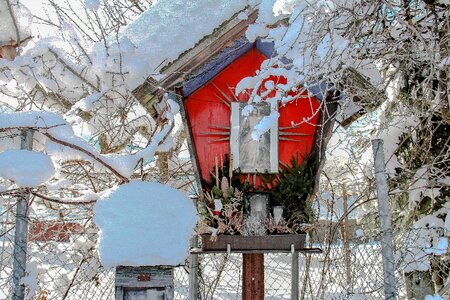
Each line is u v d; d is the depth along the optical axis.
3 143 3.52
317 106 4.02
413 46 3.82
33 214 4.36
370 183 4.73
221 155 3.91
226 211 3.71
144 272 2.89
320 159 3.88
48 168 3.22
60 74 4.04
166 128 3.82
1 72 4.00
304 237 3.79
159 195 3.00
